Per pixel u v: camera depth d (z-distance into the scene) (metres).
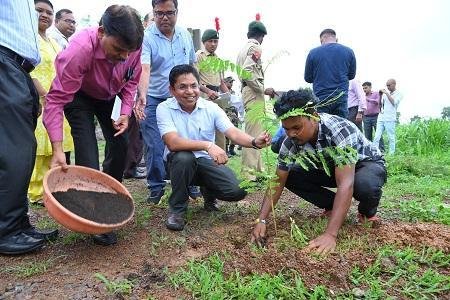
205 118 3.78
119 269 2.78
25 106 2.93
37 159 4.33
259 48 5.42
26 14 3.03
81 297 2.43
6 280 2.65
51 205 2.68
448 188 5.43
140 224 3.61
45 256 3.00
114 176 3.78
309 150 3.12
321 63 5.86
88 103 3.39
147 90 4.24
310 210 4.09
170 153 3.62
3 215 2.95
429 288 2.44
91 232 2.74
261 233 3.14
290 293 2.38
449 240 3.04
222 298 2.33
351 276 2.55
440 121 11.34
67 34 5.78
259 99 5.49
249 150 5.23
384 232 3.17
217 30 6.07
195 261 2.85
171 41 4.40
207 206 4.04
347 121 3.18
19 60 2.97
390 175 6.45
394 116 9.92
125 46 2.86
